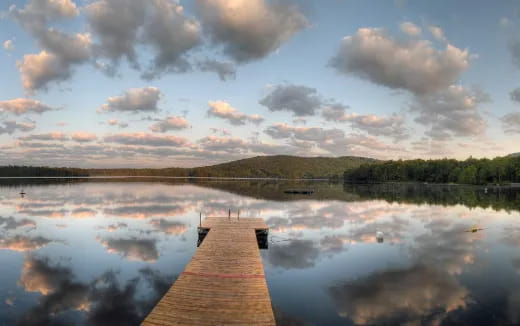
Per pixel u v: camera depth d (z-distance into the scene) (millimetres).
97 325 13344
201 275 15359
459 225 36281
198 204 56875
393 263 21812
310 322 13742
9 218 39094
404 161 197250
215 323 10898
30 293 16422
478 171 132875
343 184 158500
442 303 15492
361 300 15922
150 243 26781
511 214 44969
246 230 27031
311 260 22500
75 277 18688
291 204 57781
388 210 49438
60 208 48656
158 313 11492
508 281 18359
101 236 29328
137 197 69250
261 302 12461
